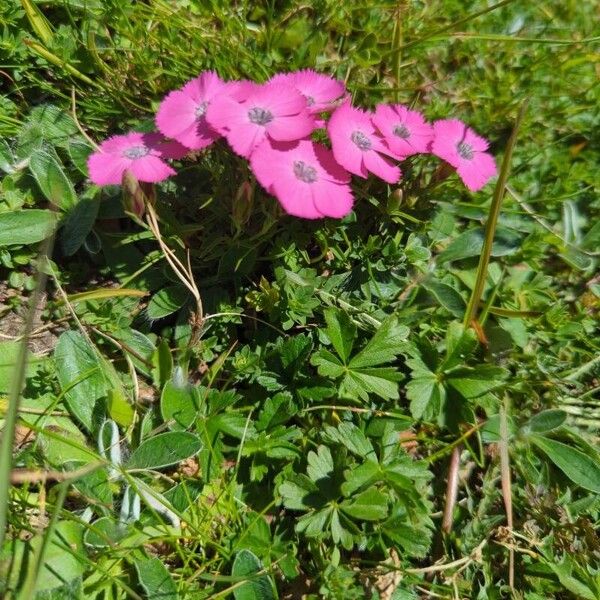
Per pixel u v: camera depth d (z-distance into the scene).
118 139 0.13
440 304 0.14
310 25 0.17
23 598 0.08
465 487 0.13
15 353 0.13
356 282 0.14
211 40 0.16
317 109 0.13
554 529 0.13
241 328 0.14
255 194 0.14
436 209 0.15
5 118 0.15
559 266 0.16
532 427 0.13
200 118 0.12
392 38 0.17
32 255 0.14
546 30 0.18
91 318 0.13
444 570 0.12
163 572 0.11
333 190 0.12
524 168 0.17
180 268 0.14
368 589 0.12
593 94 0.17
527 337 0.15
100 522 0.11
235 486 0.12
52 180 0.14
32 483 0.12
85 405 0.12
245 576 0.11
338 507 0.11
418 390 0.13
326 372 0.12
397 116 0.13
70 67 0.15
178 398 0.12
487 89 0.17
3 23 0.15
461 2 0.18
